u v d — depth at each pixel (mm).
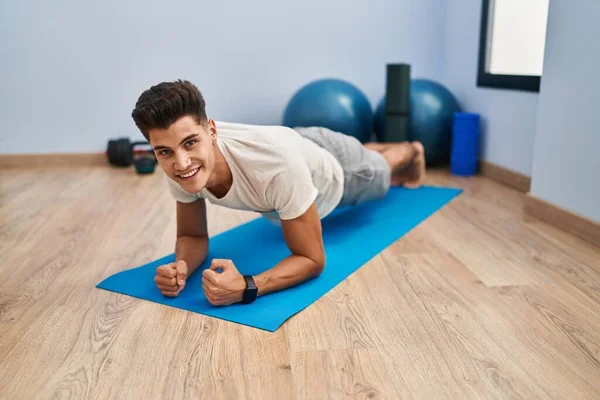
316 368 1229
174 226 2299
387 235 2148
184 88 1333
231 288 1497
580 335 1361
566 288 1644
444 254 1943
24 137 3570
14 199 2752
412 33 3744
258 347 1318
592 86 1963
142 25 3508
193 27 3561
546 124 2268
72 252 1987
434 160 3430
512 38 3053
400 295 1604
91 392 1146
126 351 1305
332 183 1949
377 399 1115
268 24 3627
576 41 2035
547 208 2291
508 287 1654
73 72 3510
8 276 1762
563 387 1146
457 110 3387
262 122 3777
